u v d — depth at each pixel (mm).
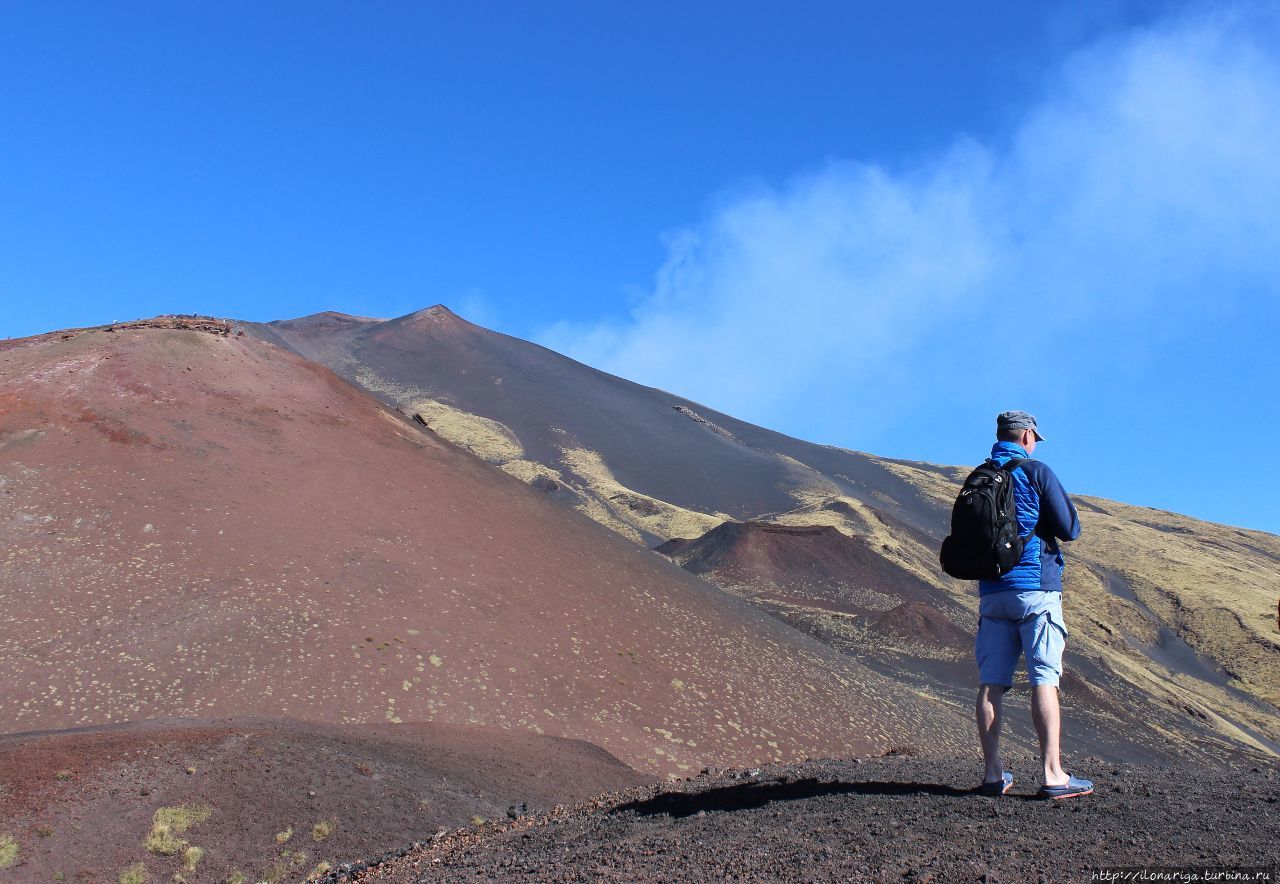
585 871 6117
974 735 60938
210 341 62375
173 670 33125
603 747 35750
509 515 58812
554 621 46969
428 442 65562
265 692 33031
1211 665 151375
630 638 48688
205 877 18406
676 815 7711
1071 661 113000
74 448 46750
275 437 54781
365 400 66875
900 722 54500
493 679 39000
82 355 55531
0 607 34812
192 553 41281
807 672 55188
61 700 30281
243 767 22219
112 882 17609
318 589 41438
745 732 43125
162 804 20188
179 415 52531
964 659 104375
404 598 43250
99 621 35062
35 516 40938
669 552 159375
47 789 19953
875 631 111000
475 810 23562
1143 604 174375
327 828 20609
